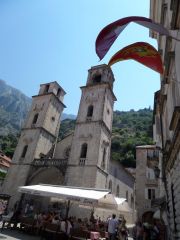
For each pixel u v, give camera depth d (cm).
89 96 3956
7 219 2014
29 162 3653
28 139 3988
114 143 8575
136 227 1972
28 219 1975
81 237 1619
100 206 2084
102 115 3581
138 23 779
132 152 7788
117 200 1936
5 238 1527
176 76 1034
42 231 1766
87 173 3083
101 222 2372
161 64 865
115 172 4116
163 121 1911
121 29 782
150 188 3909
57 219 1886
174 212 1277
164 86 1652
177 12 930
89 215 2792
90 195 1838
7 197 2650
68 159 3356
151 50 866
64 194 1892
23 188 2181
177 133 937
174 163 1184
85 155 3375
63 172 3288
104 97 3788
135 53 866
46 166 3494
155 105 2431
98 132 3412
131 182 5156
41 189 2088
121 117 14138
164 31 784
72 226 1720
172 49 1163
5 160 7406
